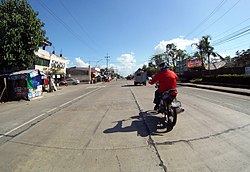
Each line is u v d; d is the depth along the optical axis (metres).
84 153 4.19
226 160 3.66
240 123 5.94
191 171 3.32
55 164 3.74
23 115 8.98
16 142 5.09
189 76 39.94
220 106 8.82
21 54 18.16
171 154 3.98
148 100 11.73
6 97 17.45
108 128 5.97
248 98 11.60
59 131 5.90
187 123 6.12
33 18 19.03
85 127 6.21
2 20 17.19
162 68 6.49
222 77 23.23
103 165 3.62
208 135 4.98
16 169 3.61
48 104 12.59
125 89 22.78
